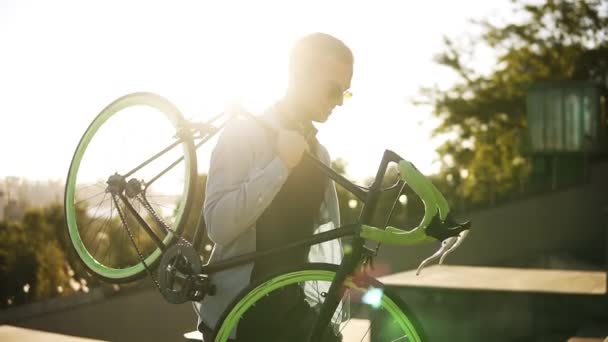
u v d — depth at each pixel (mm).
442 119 25359
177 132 2406
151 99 2545
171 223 2525
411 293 5777
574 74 24469
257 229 2234
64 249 8562
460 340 5641
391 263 13344
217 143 2227
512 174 24609
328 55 2225
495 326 5566
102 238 2738
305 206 2275
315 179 2291
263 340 2223
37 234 8422
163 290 2312
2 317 7688
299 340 2250
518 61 25172
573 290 5457
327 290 2316
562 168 17844
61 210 8633
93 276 2697
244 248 2236
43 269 8305
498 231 16797
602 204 16953
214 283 2266
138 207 2654
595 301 5352
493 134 25062
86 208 2783
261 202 2078
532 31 24625
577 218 17031
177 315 8062
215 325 2213
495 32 24875
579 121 17750
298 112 2271
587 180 17391
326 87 2238
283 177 2076
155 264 2459
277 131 2164
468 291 5613
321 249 2391
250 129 2203
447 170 24922
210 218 2143
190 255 2268
